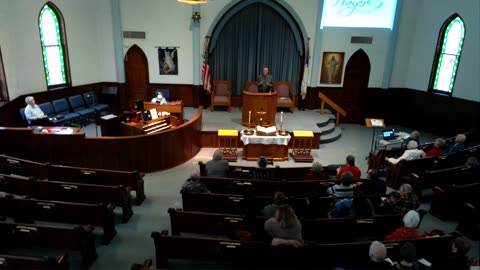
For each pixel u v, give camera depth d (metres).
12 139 8.75
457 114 12.90
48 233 5.16
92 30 13.55
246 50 14.53
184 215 5.65
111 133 10.88
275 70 14.80
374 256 4.12
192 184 6.46
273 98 11.55
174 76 14.55
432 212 7.38
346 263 4.84
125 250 5.93
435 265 4.58
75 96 12.81
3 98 10.81
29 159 8.91
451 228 6.89
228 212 6.40
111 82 14.31
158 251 5.07
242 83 14.95
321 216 5.80
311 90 14.73
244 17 14.08
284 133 10.55
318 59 14.36
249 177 7.75
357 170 7.29
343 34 14.10
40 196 6.71
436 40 13.23
